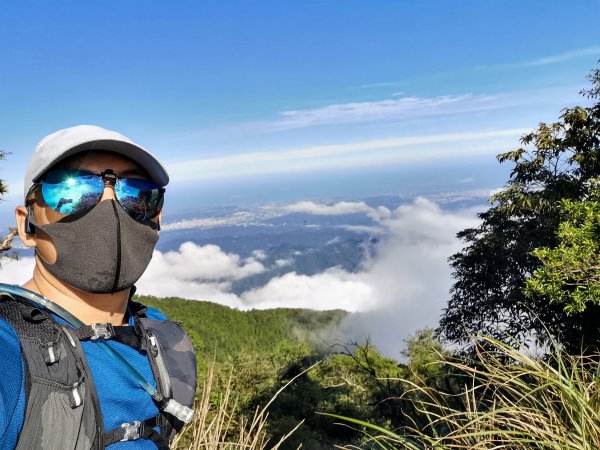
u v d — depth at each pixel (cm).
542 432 138
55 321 85
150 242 101
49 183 92
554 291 696
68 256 91
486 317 1301
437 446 151
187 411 97
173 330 115
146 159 100
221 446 171
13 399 72
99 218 92
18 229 98
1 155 457
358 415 762
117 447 84
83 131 95
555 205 1220
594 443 133
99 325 90
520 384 154
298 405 1411
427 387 180
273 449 173
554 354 166
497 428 156
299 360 1980
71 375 79
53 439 74
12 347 76
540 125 1332
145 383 93
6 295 83
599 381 148
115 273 93
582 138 1267
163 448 92
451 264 1541
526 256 1277
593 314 827
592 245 670
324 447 762
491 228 1541
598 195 743
